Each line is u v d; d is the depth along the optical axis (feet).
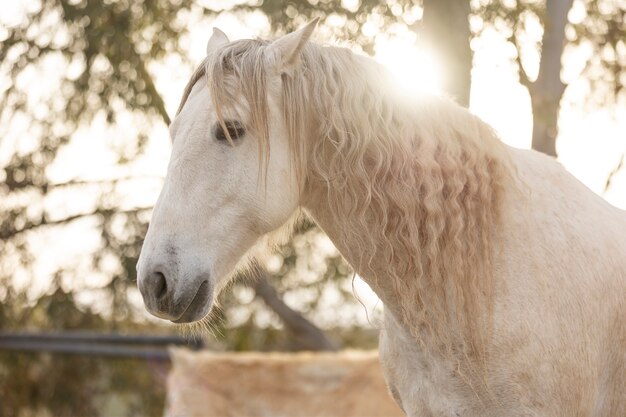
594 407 9.66
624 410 9.82
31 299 32.83
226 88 9.06
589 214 9.93
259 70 9.11
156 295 8.86
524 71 23.35
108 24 29.35
